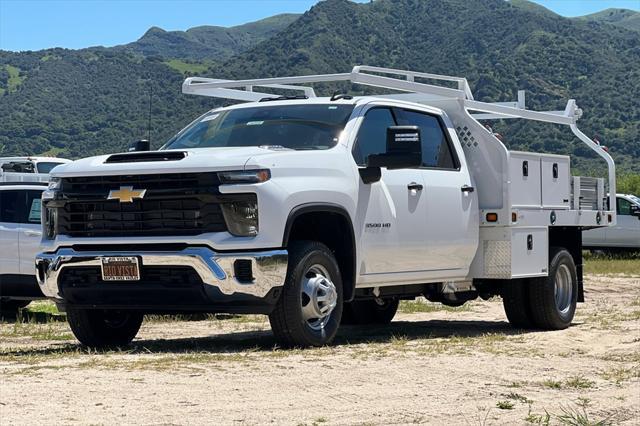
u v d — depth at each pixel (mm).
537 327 12359
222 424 5945
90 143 138250
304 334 9133
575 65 171750
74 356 8719
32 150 136750
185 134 10562
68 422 5859
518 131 69250
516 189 11578
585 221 13016
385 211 10008
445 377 7781
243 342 10156
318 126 9969
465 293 11914
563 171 12617
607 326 12148
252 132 10062
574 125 13977
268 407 6457
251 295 8727
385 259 10070
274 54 192750
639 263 30516
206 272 8680
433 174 10797
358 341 10273
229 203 8734
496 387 7445
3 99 186000
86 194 9094
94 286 9148
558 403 6930
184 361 8195
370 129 10211
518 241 11602
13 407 6230
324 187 9281
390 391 7125
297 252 9125
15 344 10742
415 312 15078
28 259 14328
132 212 8992
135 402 6465
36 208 14500
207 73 184500
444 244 10820
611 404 6941
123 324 10211
